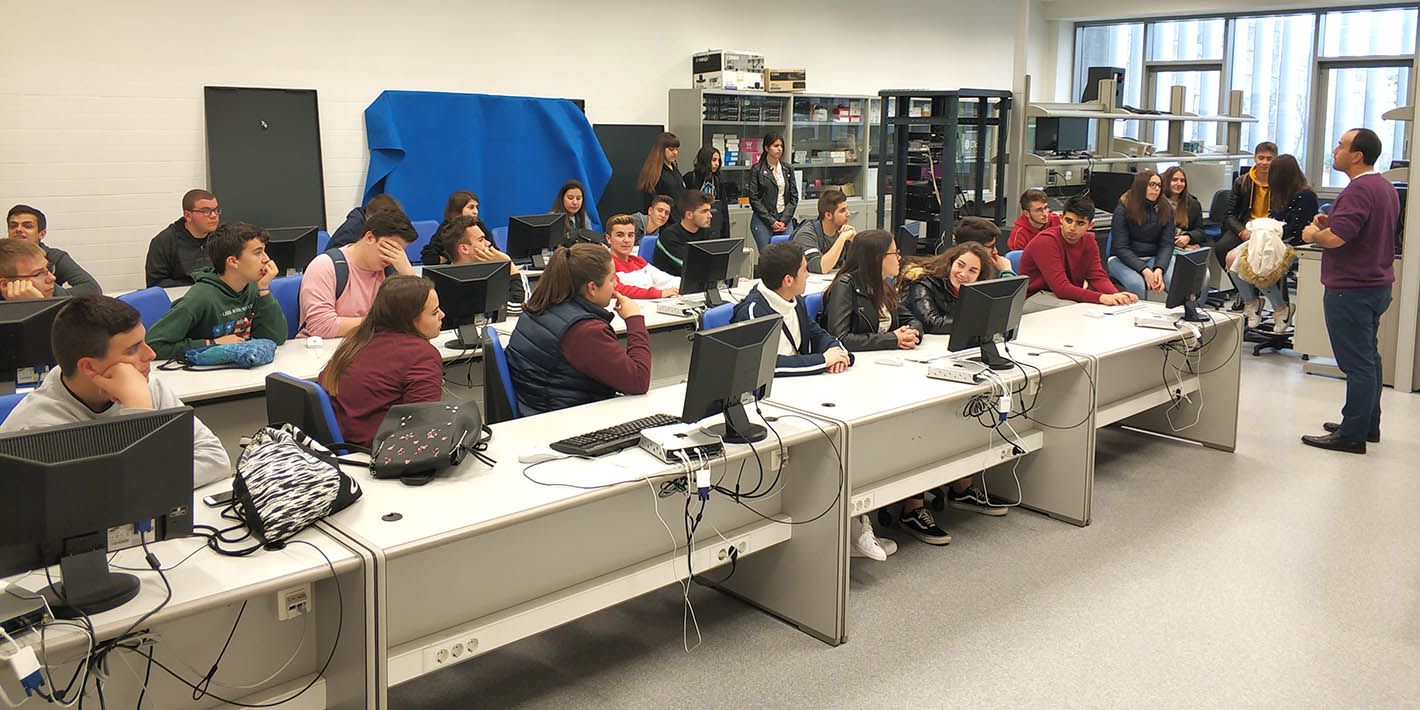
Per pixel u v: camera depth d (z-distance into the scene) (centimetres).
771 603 321
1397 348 598
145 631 171
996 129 872
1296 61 1087
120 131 598
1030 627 310
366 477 242
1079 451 394
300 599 209
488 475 244
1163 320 453
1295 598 329
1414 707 264
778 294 359
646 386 319
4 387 303
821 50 988
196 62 619
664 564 276
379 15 688
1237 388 485
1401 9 1013
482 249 475
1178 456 486
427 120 706
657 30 846
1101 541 381
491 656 294
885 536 387
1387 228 462
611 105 824
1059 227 543
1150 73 1208
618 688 276
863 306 398
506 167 748
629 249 534
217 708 208
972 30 1151
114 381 202
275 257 489
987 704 266
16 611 168
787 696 271
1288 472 459
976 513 416
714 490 295
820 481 297
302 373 349
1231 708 264
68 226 588
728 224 789
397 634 230
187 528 181
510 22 753
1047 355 391
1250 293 715
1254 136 1130
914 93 795
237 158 634
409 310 283
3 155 562
